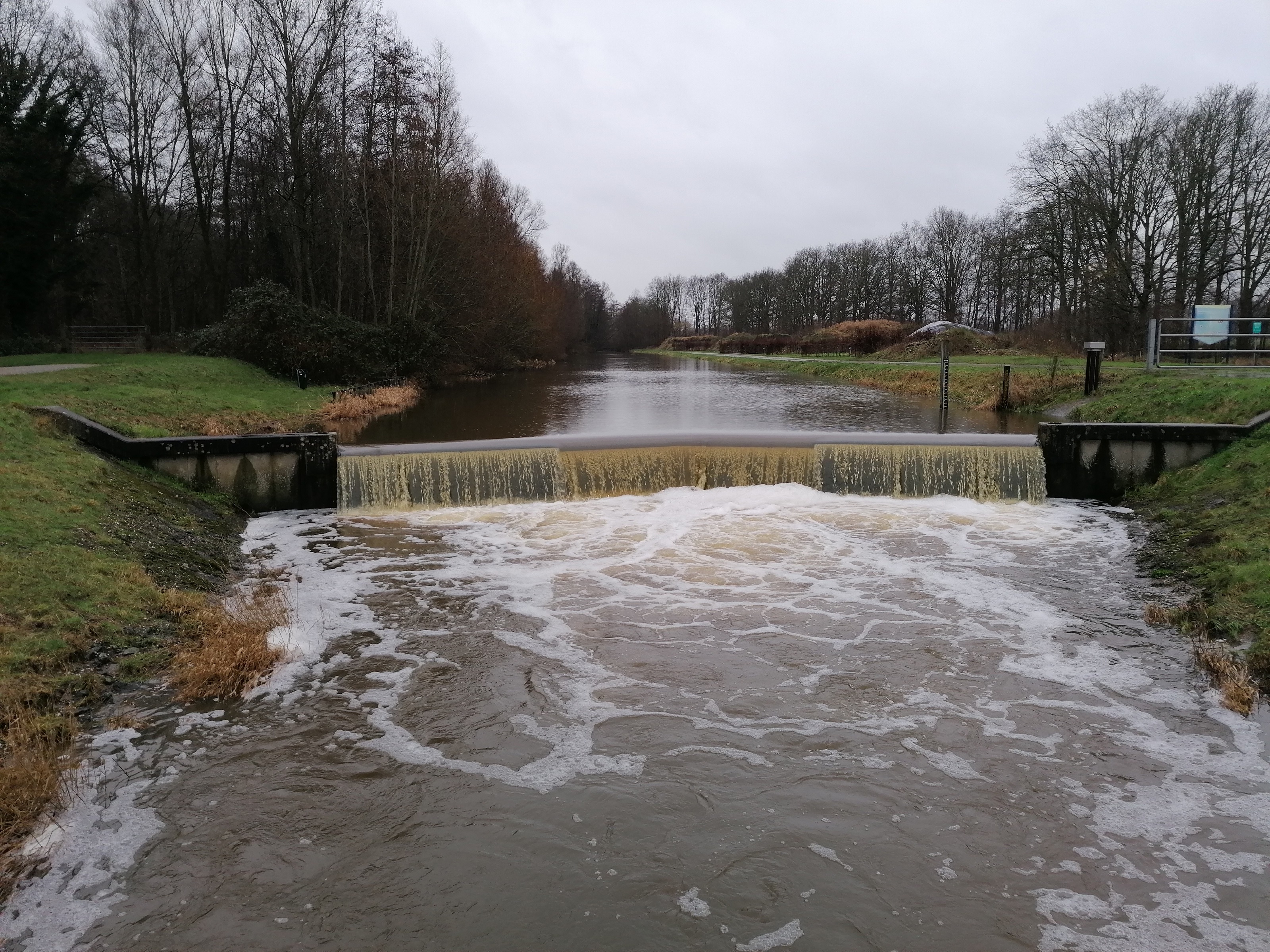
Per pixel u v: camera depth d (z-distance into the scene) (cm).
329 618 979
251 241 4778
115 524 1069
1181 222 4356
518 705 768
